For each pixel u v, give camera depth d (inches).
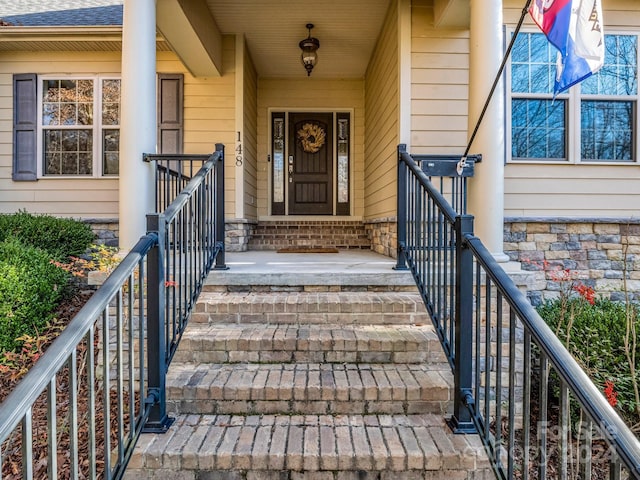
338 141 273.4
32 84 217.6
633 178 181.0
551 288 175.2
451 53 169.9
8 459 86.4
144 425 72.6
